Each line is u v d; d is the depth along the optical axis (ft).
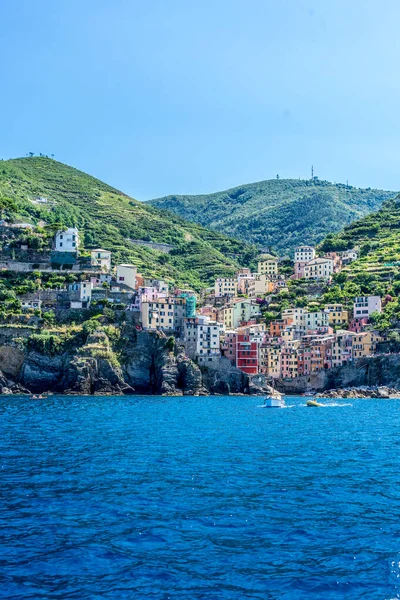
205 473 298.35
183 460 333.62
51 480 277.64
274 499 251.39
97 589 168.04
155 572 178.91
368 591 168.76
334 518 226.99
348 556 191.11
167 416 586.45
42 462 320.09
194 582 173.27
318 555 191.93
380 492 264.31
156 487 268.00
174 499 249.34
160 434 442.50
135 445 384.88
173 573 178.60
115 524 217.56
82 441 398.83
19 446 372.58
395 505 244.01
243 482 280.31
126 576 176.14
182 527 215.51
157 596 164.96
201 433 453.58
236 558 189.47
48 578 173.68
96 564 183.42
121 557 188.75
